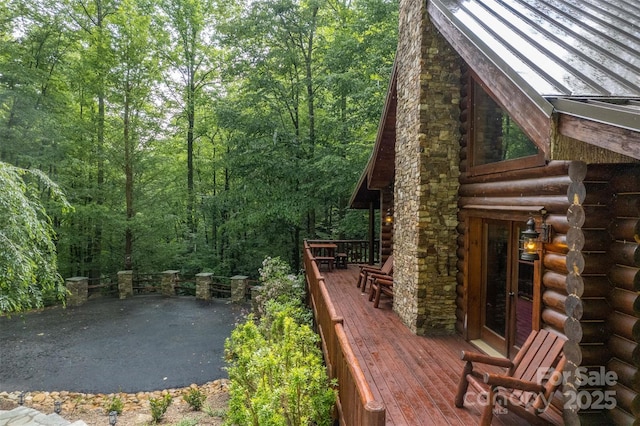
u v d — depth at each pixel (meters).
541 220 3.82
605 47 3.01
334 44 15.16
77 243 14.72
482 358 3.73
